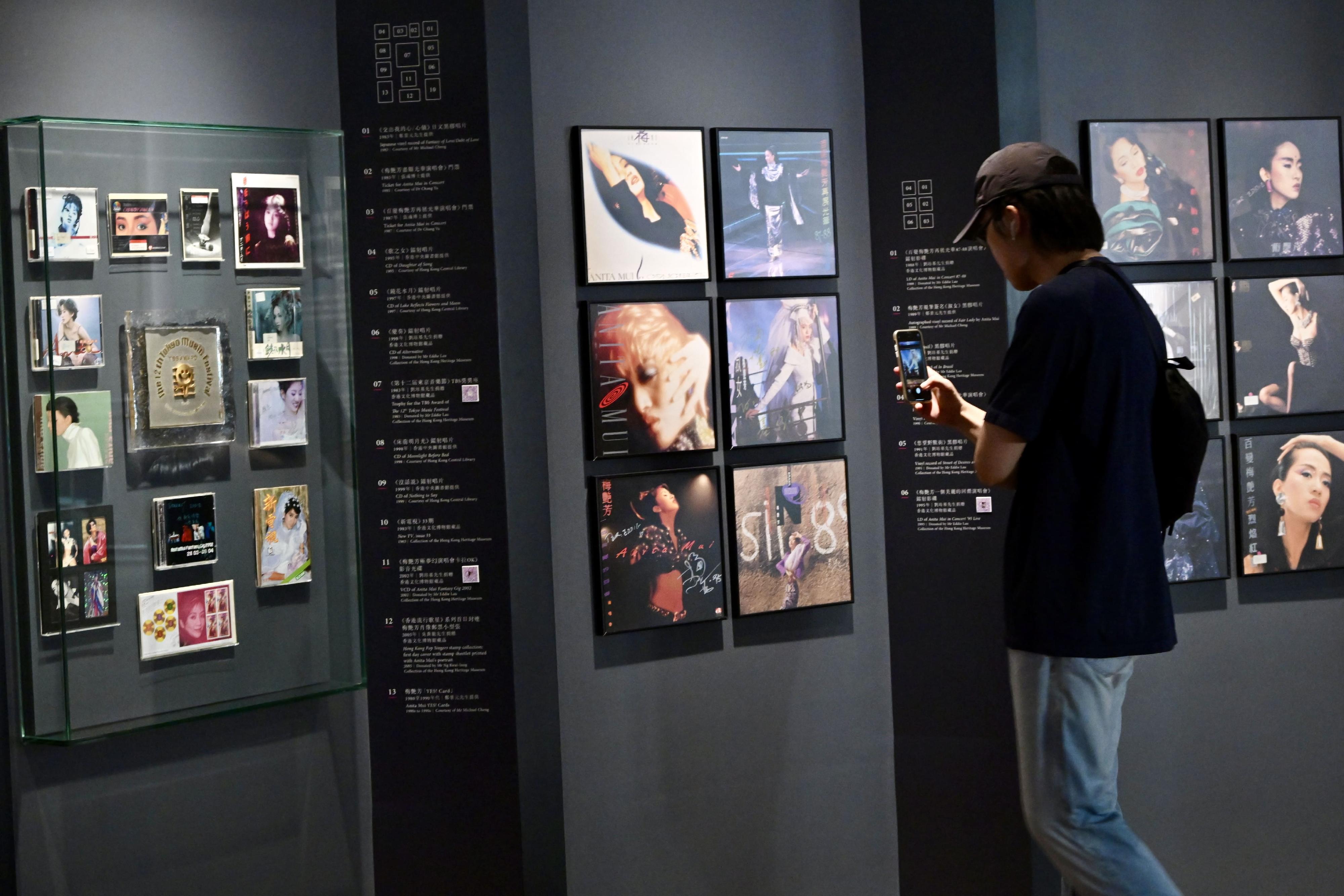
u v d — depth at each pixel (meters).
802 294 3.39
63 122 2.75
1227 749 3.56
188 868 3.02
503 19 3.01
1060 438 2.25
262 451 3.02
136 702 2.89
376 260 3.05
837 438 3.41
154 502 2.90
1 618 2.86
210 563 2.97
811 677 3.46
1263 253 3.48
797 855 3.46
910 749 3.44
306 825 3.16
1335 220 3.51
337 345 3.08
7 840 2.87
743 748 3.41
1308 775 3.60
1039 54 3.39
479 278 3.02
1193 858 3.56
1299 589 3.59
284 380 3.03
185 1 2.98
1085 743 2.24
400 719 3.12
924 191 3.35
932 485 3.37
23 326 2.81
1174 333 3.44
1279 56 3.56
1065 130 3.42
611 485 3.21
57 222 2.76
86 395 2.82
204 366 2.95
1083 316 2.21
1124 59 3.46
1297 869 3.60
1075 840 2.26
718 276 3.31
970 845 3.37
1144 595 2.23
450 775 3.10
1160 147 3.42
